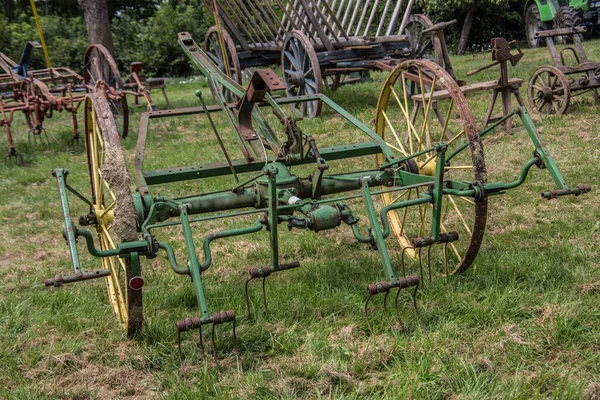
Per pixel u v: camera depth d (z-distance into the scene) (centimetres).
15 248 667
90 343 446
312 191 488
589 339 404
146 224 429
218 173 510
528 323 425
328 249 595
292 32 1180
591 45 1886
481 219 457
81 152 1115
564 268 495
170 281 543
